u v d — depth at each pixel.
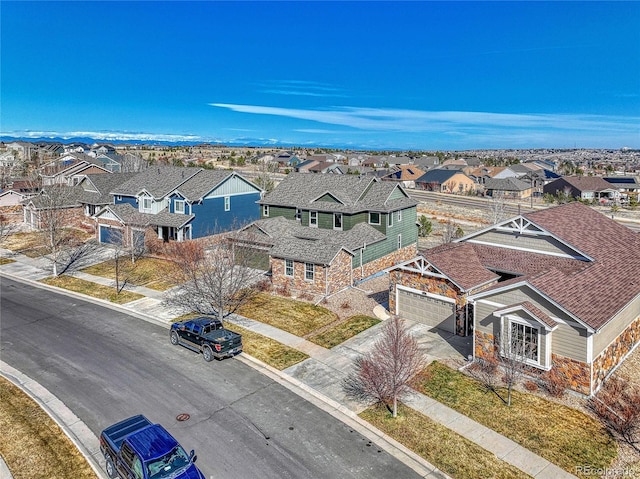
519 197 102.50
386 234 39.78
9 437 17.02
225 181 48.84
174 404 19.16
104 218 47.69
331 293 32.56
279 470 15.18
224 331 23.97
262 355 23.56
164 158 156.88
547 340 19.47
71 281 36.50
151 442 14.23
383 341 21.39
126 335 26.45
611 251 26.16
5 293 34.09
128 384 20.86
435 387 20.12
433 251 27.62
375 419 18.02
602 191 101.88
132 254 40.56
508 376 18.81
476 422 17.67
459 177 112.25
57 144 174.38
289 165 170.88
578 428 17.11
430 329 26.41
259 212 53.41
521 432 17.00
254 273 34.62
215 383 20.94
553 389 19.36
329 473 15.07
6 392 20.20
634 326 23.41
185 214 45.72
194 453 15.77
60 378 21.45
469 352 23.38
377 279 36.88
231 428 17.48
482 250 29.09
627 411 17.91
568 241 25.58
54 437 17.03
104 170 87.31
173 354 23.97
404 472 15.15
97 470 15.38
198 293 30.52
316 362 22.77
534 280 20.23
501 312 20.44
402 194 43.56
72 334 26.62
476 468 15.25
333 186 43.34
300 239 35.47
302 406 19.05
